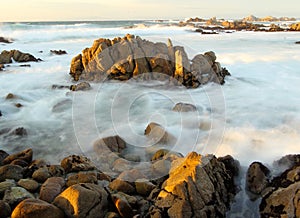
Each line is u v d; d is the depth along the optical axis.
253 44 23.28
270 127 6.68
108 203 4.09
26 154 5.63
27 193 4.30
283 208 3.93
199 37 28.58
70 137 6.62
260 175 4.62
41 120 7.63
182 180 3.94
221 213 4.01
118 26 46.16
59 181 4.50
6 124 7.41
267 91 9.83
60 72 12.63
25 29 34.00
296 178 4.23
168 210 3.77
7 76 12.05
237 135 6.14
